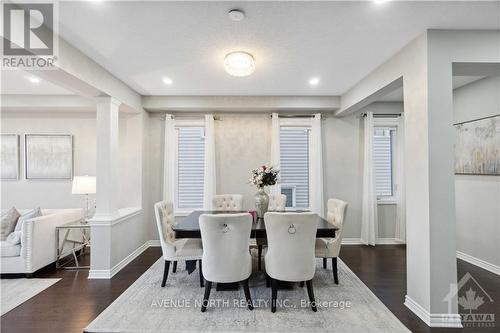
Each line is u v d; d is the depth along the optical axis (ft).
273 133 15.83
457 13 6.99
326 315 8.11
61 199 15.42
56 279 10.93
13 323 7.70
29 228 11.02
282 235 8.14
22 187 15.39
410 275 8.53
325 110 15.88
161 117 16.22
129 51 9.20
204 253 8.39
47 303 8.87
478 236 12.25
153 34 8.03
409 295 8.58
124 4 6.52
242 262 8.32
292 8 6.73
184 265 12.64
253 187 16.21
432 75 7.77
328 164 16.48
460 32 7.82
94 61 10.00
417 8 6.77
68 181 15.47
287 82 12.61
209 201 15.56
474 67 8.16
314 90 13.96
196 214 12.37
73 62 8.78
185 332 7.26
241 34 8.05
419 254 8.09
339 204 10.86
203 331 7.30
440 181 7.70
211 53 9.39
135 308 8.54
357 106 13.70
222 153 16.24
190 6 6.62
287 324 7.64
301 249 8.21
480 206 12.14
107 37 8.21
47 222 11.85
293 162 16.66
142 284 10.41
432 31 7.80
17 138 15.34
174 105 14.98
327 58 9.82
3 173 15.28
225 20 7.27
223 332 7.26
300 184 16.70
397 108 16.30
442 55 7.80
